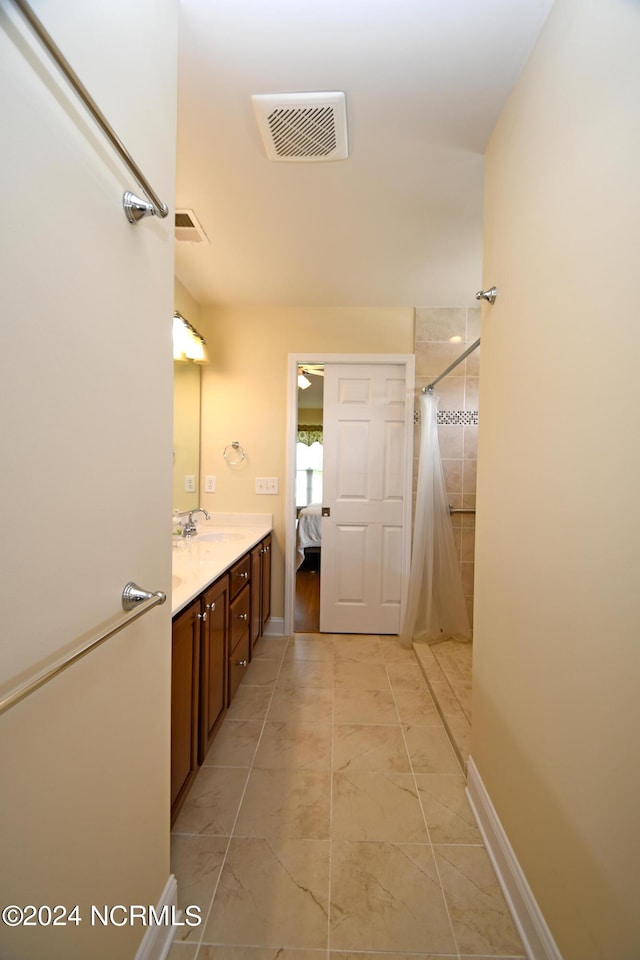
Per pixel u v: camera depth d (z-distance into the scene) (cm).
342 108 126
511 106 120
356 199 171
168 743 101
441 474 280
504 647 119
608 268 73
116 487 75
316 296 269
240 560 208
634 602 66
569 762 85
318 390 607
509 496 117
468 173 155
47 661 58
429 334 285
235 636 199
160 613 95
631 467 67
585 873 78
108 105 69
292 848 128
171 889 103
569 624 85
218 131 136
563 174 89
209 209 179
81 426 64
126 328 77
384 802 146
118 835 78
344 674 239
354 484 297
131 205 75
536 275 102
